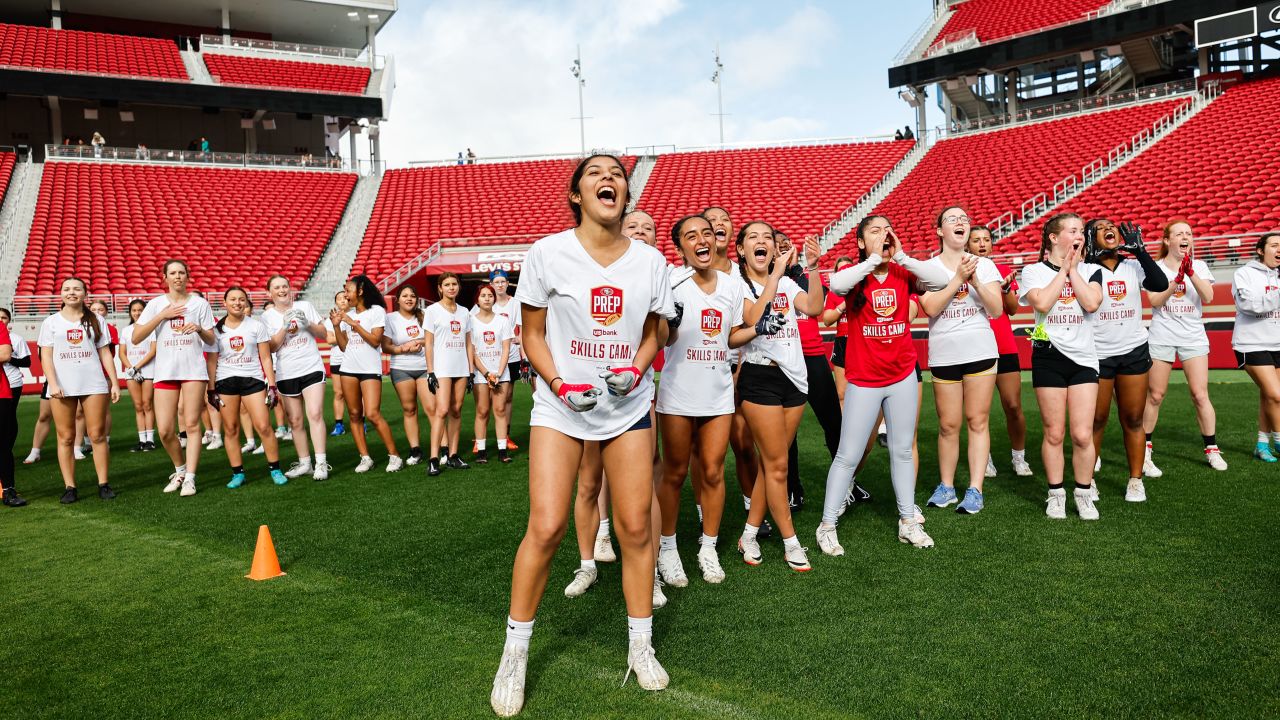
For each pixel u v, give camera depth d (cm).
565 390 261
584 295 273
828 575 384
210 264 2136
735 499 561
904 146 2781
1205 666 274
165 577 412
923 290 438
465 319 702
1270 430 611
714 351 367
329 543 469
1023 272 475
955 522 470
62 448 609
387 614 349
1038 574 373
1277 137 1942
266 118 2984
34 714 266
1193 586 349
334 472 713
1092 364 455
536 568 265
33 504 605
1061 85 2884
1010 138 2522
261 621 345
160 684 286
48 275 1958
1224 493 514
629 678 280
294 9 2902
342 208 2578
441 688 277
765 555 424
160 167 2578
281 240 2331
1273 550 395
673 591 370
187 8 2884
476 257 2216
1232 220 1636
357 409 710
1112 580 361
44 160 2673
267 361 654
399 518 528
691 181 2747
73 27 2902
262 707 267
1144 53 2550
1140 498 504
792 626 321
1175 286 574
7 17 2862
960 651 292
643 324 283
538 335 279
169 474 727
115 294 1880
